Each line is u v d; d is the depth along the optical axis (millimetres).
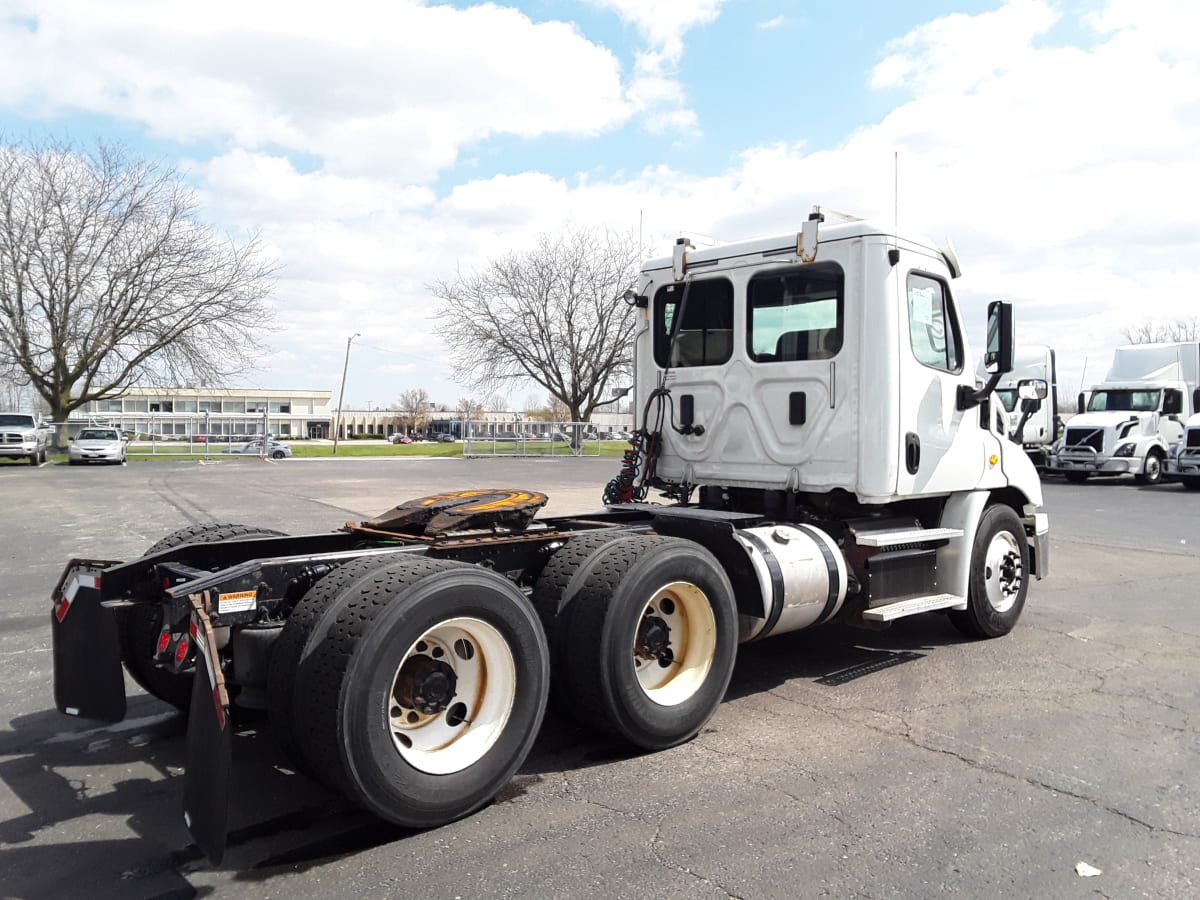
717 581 4723
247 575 3701
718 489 6539
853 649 6566
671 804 3854
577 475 26266
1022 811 3779
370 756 3359
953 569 6371
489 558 4492
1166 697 5391
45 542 11695
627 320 46812
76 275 36969
